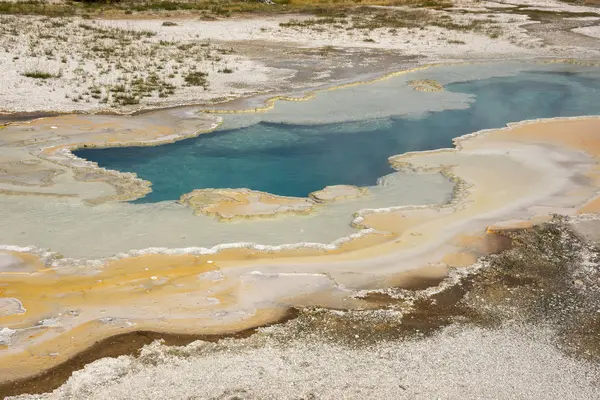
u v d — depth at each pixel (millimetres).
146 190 10008
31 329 6348
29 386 5531
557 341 6383
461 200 9828
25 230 8477
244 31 24062
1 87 14664
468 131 13516
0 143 11523
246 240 8422
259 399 5410
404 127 13672
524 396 5520
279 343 6238
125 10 27109
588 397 5527
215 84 16344
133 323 6500
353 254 8125
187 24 24938
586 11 32188
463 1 34969
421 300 7109
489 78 18297
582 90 17109
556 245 8445
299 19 27312
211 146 12164
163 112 13859
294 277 7512
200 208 9359
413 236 8641
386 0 34188
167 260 7820
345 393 5516
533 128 13516
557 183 10562
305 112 14320
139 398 5402
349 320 6656
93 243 8195
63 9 25938
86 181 10172
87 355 5969
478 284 7488
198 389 5523
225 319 6625
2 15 23062
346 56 20531
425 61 20203
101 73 16469
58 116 13188
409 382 5676
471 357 6070
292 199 9867
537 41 23875
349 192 10164
